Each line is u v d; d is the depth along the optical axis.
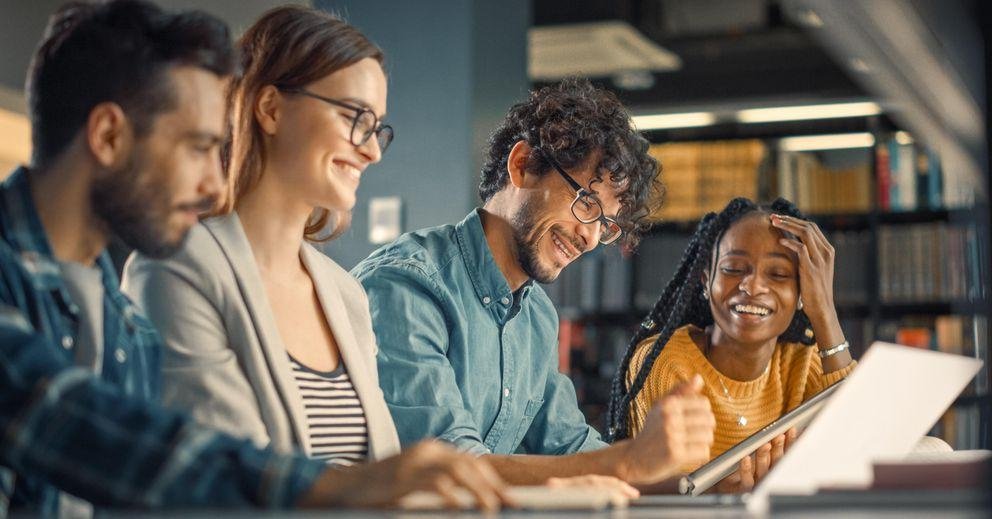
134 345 1.40
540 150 2.17
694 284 2.46
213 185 1.29
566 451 2.35
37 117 1.26
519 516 0.95
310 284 1.79
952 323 5.18
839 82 6.76
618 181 2.17
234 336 1.61
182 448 1.05
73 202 1.26
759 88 6.93
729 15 6.12
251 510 1.03
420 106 4.36
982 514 0.90
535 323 2.34
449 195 4.30
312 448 1.65
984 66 2.41
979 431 4.12
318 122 1.71
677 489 1.95
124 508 1.04
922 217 5.38
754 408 2.39
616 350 5.79
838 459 1.17
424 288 2.09
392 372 1.99
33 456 1.04
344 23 1.77
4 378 1.05
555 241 2.19
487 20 4.45
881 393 1.18
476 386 2.15
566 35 6.03
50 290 1.25
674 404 1.73
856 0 3.60
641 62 6.42
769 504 1.02
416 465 1.05
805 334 2.45
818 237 2.40
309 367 1.70
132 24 1.24
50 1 3.75
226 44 1.29
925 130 4.70
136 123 1.24
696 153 5.75
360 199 4.39
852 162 7.02
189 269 1.60
